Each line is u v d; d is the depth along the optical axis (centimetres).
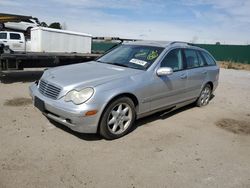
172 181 351
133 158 403
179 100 604
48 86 454
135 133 497
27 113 563
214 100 834
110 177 350
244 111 722
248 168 403
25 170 350
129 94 469
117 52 610
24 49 1797
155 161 399
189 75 614
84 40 1459
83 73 479
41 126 495
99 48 1988
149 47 579
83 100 414
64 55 1041
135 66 532
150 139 476
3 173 339
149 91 503
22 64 924
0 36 1728
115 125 457
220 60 3884
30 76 1066
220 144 482
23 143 424
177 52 594
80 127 419
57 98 432
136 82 479
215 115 659
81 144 434
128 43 636
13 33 1756
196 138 500
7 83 890
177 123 575
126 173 361
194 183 351
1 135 447
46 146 419
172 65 570
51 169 357
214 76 731
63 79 452
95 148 424
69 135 462
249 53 3634
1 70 885
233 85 1234
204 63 697
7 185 317
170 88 556
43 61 983
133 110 481
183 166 392
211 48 4003
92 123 423
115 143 448
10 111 571
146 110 514
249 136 533
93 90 420
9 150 398
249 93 1023
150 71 512
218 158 427
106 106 434
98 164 378
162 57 543
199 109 701
